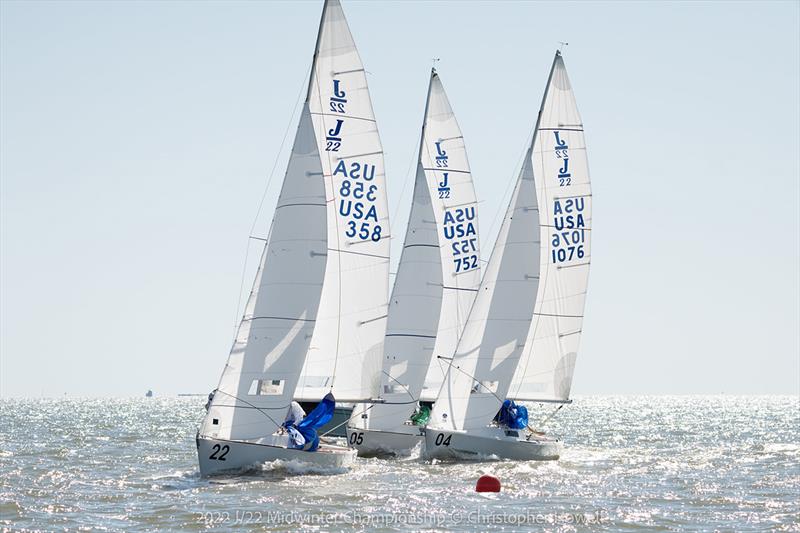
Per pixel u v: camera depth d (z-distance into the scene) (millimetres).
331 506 62844
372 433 91125
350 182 88000
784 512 64688
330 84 87375
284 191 75438
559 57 99188
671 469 92000
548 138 98938
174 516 59062
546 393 98500
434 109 99000
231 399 73000
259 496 66188
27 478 78938
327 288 87625
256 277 75812
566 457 105750
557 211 98812
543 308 98562
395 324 93125
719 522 60625
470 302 99000
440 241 98375
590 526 58469
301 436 75562
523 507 64500
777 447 130500
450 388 88812
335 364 87500
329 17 87375
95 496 67250
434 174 98562
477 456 89312
